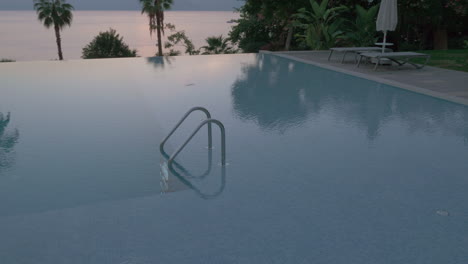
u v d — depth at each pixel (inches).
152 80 386.0
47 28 1633.9
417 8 671.1
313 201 147.5
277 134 225.1
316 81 381.4
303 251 117.1
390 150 201.0
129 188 158.1
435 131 231.1
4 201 148.1
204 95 321.7
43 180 166.6
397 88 346.3
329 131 231.0
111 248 118.3
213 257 114.3
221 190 155.8
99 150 201.3
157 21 1584.6
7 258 114.1
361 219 134.8
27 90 338.3
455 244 120.8
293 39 1010.7
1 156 194.1
